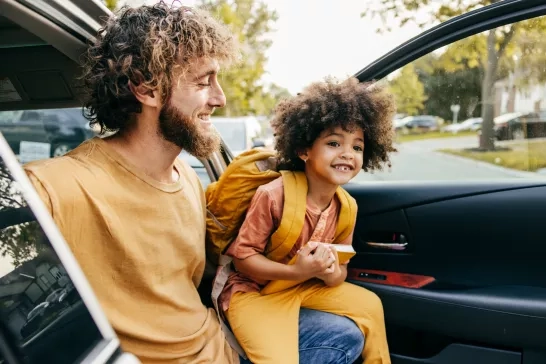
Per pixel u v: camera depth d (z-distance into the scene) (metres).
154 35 1.25
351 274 2.12
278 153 1.88
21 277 0.73
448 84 2.10
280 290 1.75
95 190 1.21
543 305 1.79
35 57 1.52
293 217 1.68
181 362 1.33
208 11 1.45
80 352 0.77
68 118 2.18
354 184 2.17
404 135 2.20
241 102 16.75
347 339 1.71
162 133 1.33
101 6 1.38
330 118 1.65
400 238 2.06
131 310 1.26
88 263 1.19
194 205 1.48
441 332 1.94
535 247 1.86
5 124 2.03
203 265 1.54
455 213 1.96
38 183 1.12
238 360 1.55
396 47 2.05
